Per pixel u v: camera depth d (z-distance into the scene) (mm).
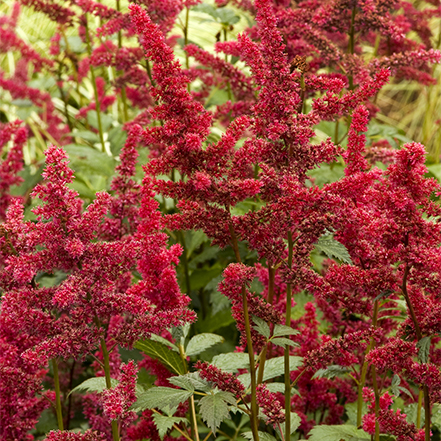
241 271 1615
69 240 1616
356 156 1648
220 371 1652
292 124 1628
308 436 1947
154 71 1619
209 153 1620
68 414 2057
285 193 1630
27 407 1795
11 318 1669
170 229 1653
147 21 1618
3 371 1717
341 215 1641
